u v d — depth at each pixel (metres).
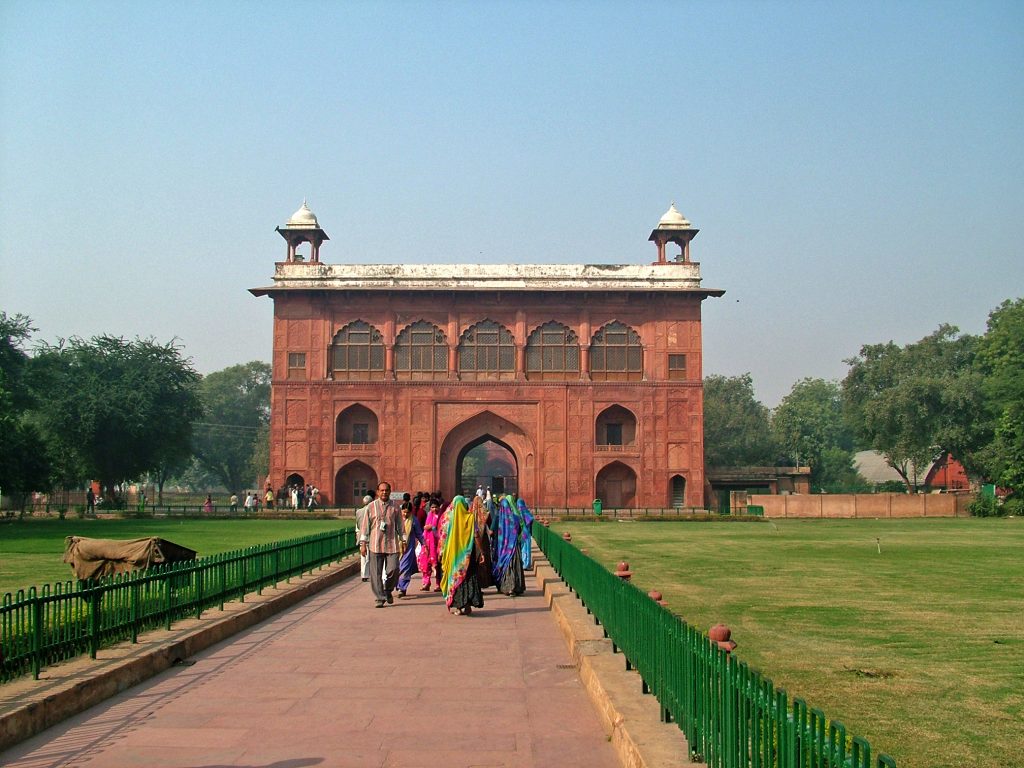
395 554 9.91
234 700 5.50
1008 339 34.22
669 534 20.81
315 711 5.25
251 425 64.75
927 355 43.41
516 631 8.12
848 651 6.51
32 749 4.45
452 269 32.62
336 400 31.86
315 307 32.19
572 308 32.34
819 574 11.63
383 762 4.31
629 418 32.59
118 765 4.22
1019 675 5.76
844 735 2.40
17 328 28.62
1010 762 4.09
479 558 9.80
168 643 6.55
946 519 28.75
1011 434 32.69
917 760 4.12
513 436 32.12
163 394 34.19
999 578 11.09
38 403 30.56
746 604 8.88
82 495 38.22
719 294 32.09
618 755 4.36
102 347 34.50
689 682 3.89
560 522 26.97
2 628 5.13
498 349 32.34
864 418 43.00
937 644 6.79
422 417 31.78
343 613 9.29
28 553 14.40
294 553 11.44
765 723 2.95
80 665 5.72
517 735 4.79
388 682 6.01
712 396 57.44
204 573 8.16
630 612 5.52
